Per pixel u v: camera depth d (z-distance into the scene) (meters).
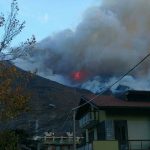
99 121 38.62
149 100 40.84
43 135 64.38
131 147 36.09
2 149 21.30
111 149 34.25
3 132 21.27
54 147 65.94
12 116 19.89
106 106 36.81
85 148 36.62
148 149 36.38
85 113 43.97
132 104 38.03
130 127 37.59
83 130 48.66
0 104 19.91
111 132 37.16
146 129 37.88
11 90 19.89
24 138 41.09
